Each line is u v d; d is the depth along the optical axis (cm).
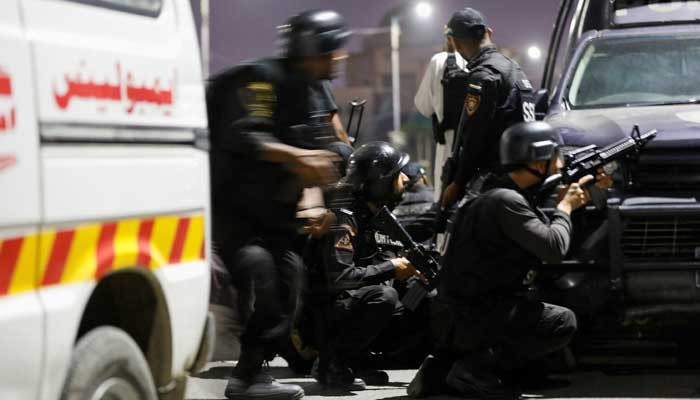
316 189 620
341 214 655
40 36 350
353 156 663
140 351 396
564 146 666
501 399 613
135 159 388
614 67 779
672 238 643
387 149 662
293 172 565
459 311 615
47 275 345
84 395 360
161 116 405
